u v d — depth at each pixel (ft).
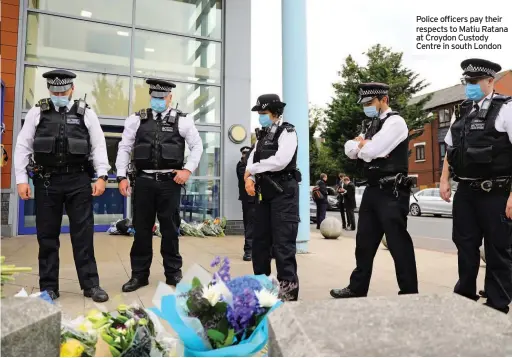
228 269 5.03
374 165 10.82
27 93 25.66
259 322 4.44
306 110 20.77
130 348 4.46
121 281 14.16
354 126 91.61
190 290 4.68
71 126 11.54
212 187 29.84
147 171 13.05
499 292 9.61
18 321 3.31
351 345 2.85
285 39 20.48
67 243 21.85
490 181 9.53
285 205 11.02
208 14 30.50
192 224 28.71
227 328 4.49
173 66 29.40
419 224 47.14
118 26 28.07
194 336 4.47
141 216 13.12
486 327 3.15
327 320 3.16
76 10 27.20
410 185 10.77
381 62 96.32
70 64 26.78
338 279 15.19
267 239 11.49
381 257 20.26
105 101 27.55
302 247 21.48
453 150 10.09
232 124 30.09
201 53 30.12
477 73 9.72
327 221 29.27
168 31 29.19
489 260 9.75
